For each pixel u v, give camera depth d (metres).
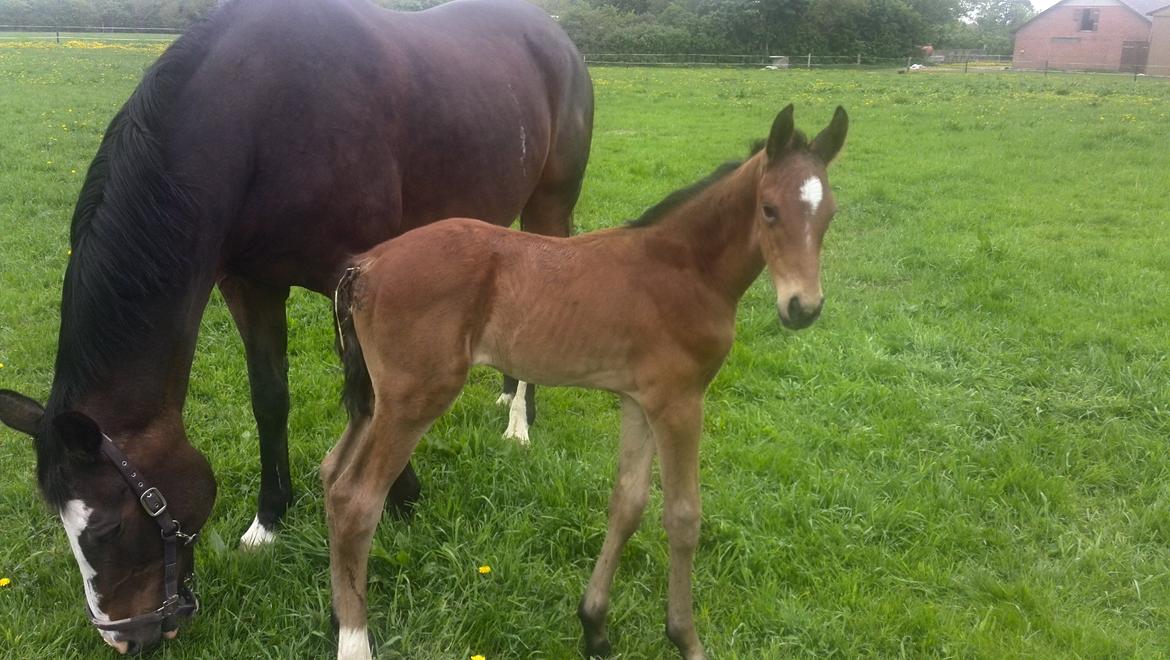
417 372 2.47
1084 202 8.86
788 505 3.55
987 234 7.30
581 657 2.77
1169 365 4.86
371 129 3.08
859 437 4.15
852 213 8.35
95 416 2.45
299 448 3.87
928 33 43.31
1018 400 4.55
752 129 13.85
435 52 3.56
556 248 2.55
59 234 6.60
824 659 2.80
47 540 3.18
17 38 32.50
